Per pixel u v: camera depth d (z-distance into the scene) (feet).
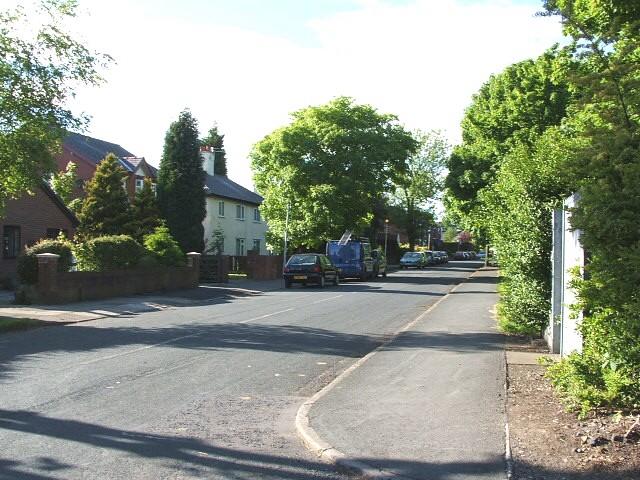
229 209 179.83
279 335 45.39
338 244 125.59
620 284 18.34
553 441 19.29
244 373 31.63
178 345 39.88
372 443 19.76
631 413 20.66
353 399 25.48
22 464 17.87
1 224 92.27
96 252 76.74
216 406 25.07
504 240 45.39
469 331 46.26
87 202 122.93
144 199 135.85
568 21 21.91
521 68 108.06
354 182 138.92
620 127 19.61
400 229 263.29
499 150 109.70
